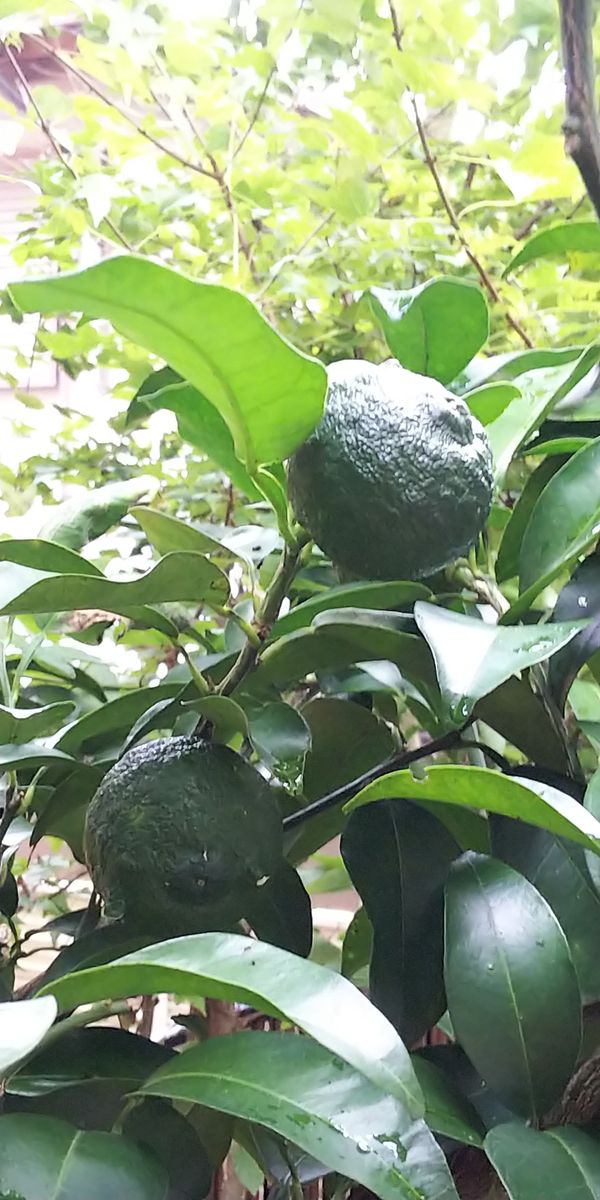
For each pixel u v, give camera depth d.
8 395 1.33
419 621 0.36
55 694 0.62
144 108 1.03
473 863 0.38
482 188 0.92
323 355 0.91
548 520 0.43
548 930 0.36
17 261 1.03
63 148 1.05
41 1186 0.28
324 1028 0.27
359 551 0.38
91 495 0.55
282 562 0.41
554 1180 0.29
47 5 0.81
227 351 0.33
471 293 0.44
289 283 0.88
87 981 0.30
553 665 0.42
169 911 0.38
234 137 0.90
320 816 0.54
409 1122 0.30
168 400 0.44
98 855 0.40
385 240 0.86
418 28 0.82
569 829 0.32
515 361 0.51
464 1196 0.36
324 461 0.37
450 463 0.37
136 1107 0.34
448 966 0.35
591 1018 0.40
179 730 0.52
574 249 0.54
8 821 0.52
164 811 0.38
